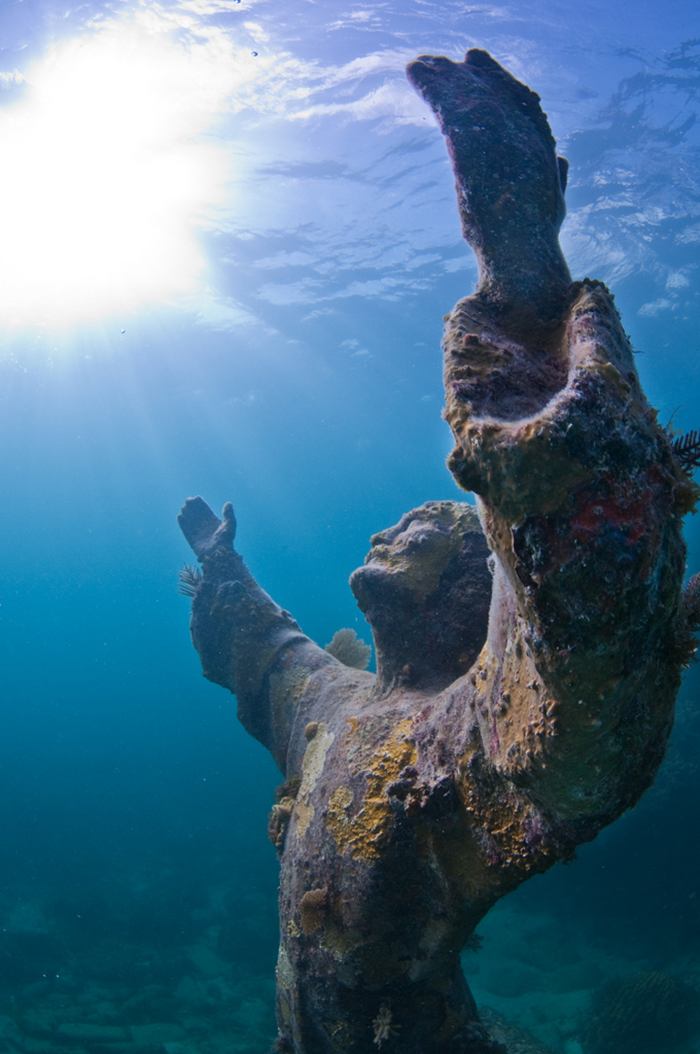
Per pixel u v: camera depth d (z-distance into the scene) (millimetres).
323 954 2672
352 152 19125
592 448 1363
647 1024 10250
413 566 3135
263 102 16875
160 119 17078
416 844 2416
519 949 13781
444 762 2334
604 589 1365
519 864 2082
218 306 28156
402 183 20797
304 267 25438
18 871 20984
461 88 2203
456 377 1648
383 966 2576
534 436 1370
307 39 15250
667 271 28219
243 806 28156
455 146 2096
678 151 22172
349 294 27938
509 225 1991
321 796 2852
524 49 17328
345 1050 2777
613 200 23469
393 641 3096
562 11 16766
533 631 1497
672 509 1455
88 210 20891
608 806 1747
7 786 34625
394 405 43094
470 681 2340
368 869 2486
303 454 54375
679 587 1509
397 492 84062
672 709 1720
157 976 14281
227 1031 12070
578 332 1650
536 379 1698
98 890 18938
